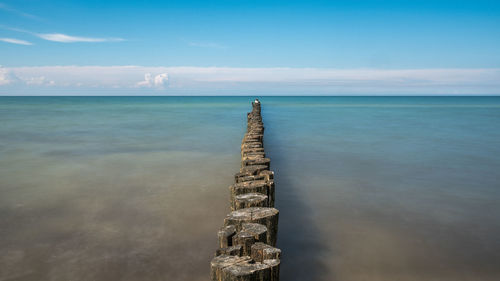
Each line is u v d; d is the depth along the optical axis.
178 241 4.74
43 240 4.75
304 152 11.78
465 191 7.11
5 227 5.17
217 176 8.27
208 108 46.81
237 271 2.29
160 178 8.07
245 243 2.67
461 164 9.85
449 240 4.80
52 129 19.03
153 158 10.59
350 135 16.56
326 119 26.86
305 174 8.58
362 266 4.12
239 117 29.11
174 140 14.62
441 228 5.21
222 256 2.52
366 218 5.61
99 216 5.62
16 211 5.83
